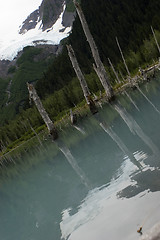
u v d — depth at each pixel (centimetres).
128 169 829
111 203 673
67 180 1243
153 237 425
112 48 14062
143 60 9519
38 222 897
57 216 829
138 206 578
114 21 15850
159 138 961
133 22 14250
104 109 4078
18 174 2930
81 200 831
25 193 1587
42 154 3538
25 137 11962
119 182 770
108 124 2378
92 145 1788
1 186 2675
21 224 1006
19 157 5766
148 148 915
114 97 4003
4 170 4541
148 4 14462
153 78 4806
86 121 4112
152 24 11569
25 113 16388
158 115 1430
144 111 1856
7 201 1666
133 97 3500
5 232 1010
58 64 19462
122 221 556
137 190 653
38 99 3847
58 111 11825
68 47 3741
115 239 506
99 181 901
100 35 16150
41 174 1956
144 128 1276
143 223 505
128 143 1163
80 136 2816
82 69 15688
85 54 17125
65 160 1927
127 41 13512
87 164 1298
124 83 7188
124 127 1688
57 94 13550
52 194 1159
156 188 605
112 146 1326
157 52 8900
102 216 635
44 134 8112
